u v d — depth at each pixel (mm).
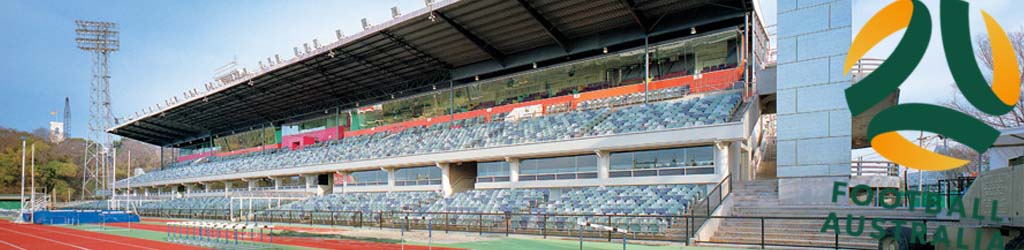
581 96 41156
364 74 49531
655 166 31203
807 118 24422
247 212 50906
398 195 44062
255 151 73875
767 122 42844
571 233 26688
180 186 80688
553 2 33594
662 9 34406
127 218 48156
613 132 33344
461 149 39562
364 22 39062
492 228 30297
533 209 31625
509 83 46125
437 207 37625
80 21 87375
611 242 23594
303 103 62688
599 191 31703
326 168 51250
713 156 29141
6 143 121938
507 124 42000
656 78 38656
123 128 81750
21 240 30438
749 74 34000
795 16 25172
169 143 95312
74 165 120562
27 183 112000
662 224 24250
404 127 53312
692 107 33000
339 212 39781
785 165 24750
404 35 39312
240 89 55750
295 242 26453
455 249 22281
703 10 34250
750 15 33531
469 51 42781
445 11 35250
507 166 38250
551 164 35844
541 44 40781
